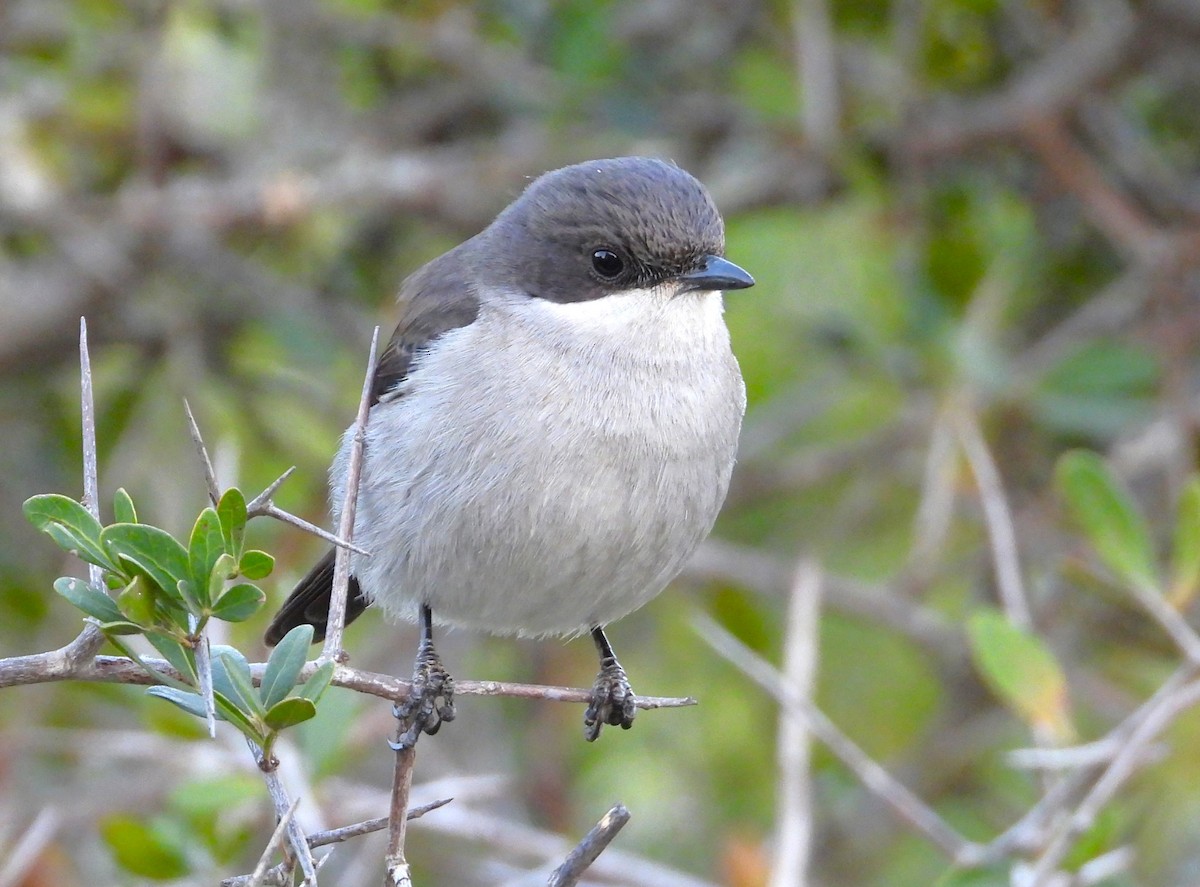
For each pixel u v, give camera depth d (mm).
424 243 13578
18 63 12516
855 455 12961
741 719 13008
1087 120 12617
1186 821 11672
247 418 12312
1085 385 12008
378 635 13359
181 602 5285
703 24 12945
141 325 12758
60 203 12086
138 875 8633
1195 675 8102
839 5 12875
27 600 12117
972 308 12102
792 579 12023
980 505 12203
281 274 13148
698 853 12539
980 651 8383
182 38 11977
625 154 12891
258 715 5379
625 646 13562
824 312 13055
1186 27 11719
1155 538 11531
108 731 11523
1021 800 11906
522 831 9000
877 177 12555
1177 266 11516
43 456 12789
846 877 12000
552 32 12812
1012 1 12469
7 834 10102
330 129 12953
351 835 5516
